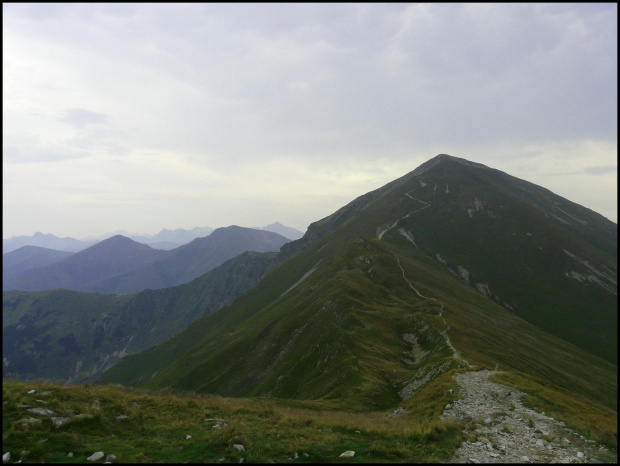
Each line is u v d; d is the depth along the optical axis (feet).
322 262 592.19
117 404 62.28
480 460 46.03
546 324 419.54
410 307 264.31
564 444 51.83
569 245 570.05
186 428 56.59
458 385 89.40
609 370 287.07
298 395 163.53
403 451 47.85
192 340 613.93
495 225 620.49
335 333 194.70
